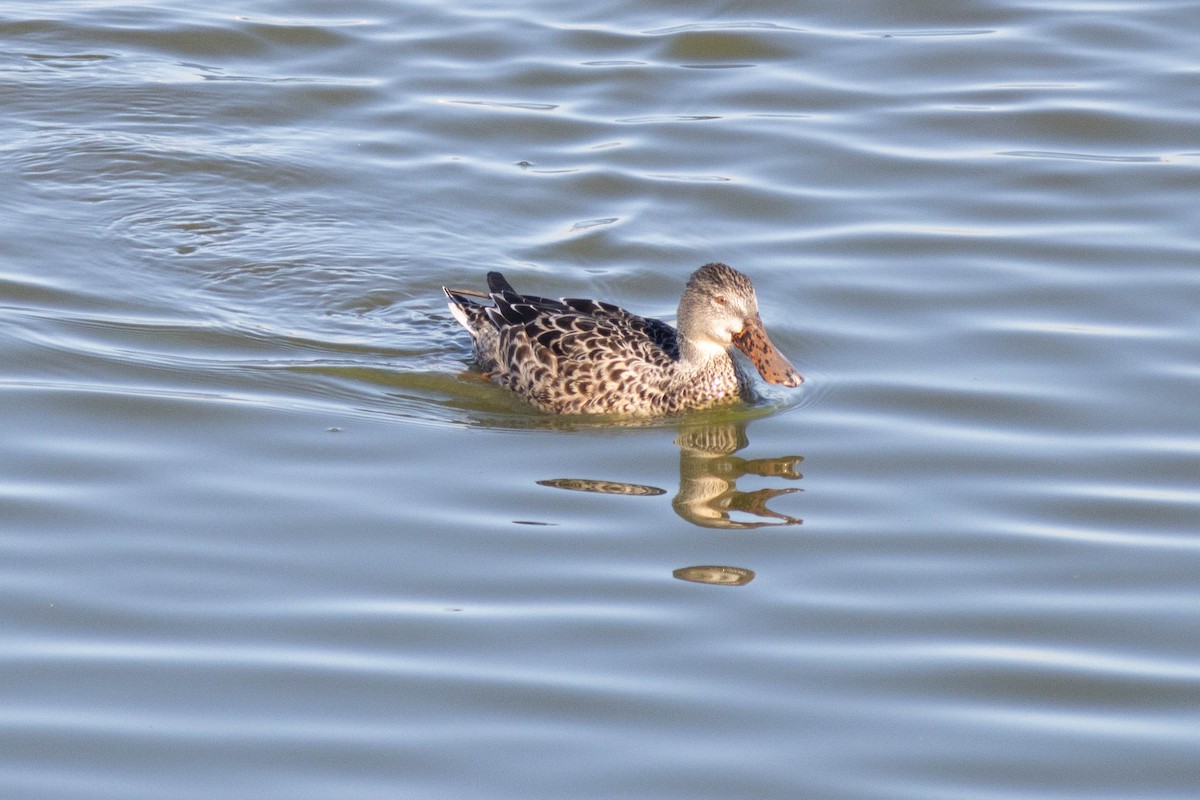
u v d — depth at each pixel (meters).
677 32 23.61
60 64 22.55
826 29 23.83
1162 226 19.06
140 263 18.14
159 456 14.61
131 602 12.48
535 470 14.68
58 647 11.93
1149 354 16.55
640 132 21.20
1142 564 13.21
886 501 14.20
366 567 13.05
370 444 14.98
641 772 10.75
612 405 15.83
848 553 13.41
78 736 10.99
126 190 19.62
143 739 10.98
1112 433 15.23
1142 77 22.33
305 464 14.58
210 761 10.79
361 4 24.53
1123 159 20.48
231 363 16.36
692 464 14.89
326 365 16.47
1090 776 10.80
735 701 11.50
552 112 21.67
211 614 12.38
